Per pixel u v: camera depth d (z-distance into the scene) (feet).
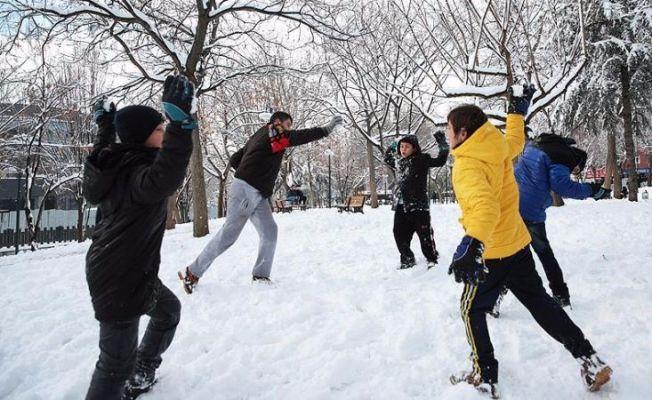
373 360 10.28
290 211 70.28
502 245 8.95
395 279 17.22
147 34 39.14
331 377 9.52
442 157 19.16
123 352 7.48
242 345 11.40
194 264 15.96
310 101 80.89
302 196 92.17
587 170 130.93
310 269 19.53
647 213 34.60
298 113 86.94
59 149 74.49
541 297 9.02
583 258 18.70
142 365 9.04
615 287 14.32
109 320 7.25
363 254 22.80
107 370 7.42
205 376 9.90
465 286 9.15
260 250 17.06
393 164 19.70
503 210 9.01
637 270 16.16
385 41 48.11
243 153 17.33
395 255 22.22
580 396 8.54
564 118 57.00
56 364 10.77
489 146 8.63
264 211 16.85
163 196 6.97
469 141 8.68
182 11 42.68
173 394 9.20
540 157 13.33
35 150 57.41
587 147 112.16
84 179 7.47
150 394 9.16
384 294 14.89
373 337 11.64
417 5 30.09
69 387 9.45
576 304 13.21
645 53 50.96
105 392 7.38
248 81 47.52
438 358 10.27
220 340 11.60
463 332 11.54
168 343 9.38
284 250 25.32
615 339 10.61
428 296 14.66
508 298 14.16
